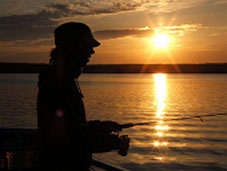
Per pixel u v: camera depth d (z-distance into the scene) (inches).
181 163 357.7
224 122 723.4
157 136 538.0
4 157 102.3
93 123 79.7
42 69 68.8
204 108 1007.0
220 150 425.7
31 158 107.0
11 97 1488.7
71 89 67.6
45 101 64.4
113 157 384.8
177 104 1160.8
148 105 1114.1
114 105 1101.1
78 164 66.9
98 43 71.1
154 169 331.0
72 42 68.1
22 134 116.6
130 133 569.3
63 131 63.2
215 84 3395.7
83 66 71.0
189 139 510.6
